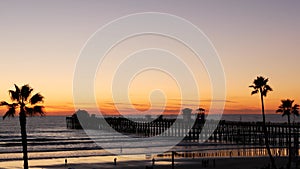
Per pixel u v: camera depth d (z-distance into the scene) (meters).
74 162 64.88
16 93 28.11
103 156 74.44
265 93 49.03
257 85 48.84
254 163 58.97
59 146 96.81
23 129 28.05
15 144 97.06
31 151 85.38
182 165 58.12
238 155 72.62
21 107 28.34
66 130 171.50
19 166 61.25
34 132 158.00
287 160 61.66
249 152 77.50
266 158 65.75
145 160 65.88
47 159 70.31
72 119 180.00
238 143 98.19
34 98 28.53
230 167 54.88
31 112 28.34
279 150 76.88
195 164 59.09
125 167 57.69
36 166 60.22
